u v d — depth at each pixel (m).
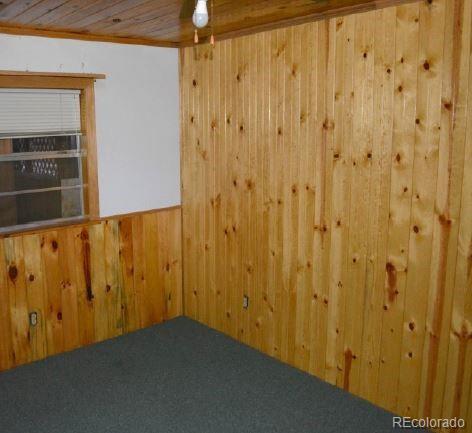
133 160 4.25
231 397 3.37
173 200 4.56
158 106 4.33
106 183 4.12
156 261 4.49
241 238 4.04
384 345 3.17
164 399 3.35
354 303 3.30
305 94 3.38
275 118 3.61
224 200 4.13
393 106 2.93
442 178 2.76
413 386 3.05
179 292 4.68
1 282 3.65
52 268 3.89
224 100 3.98
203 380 3.58
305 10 3.09
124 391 3.44
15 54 3.56
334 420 3.12
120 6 2.92
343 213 3.28
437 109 2.74
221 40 3.91
